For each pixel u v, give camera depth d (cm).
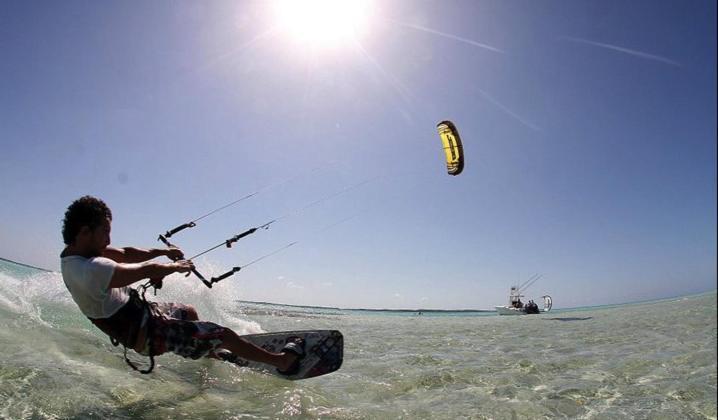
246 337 518
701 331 1110
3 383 326
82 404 317
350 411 382
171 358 507
